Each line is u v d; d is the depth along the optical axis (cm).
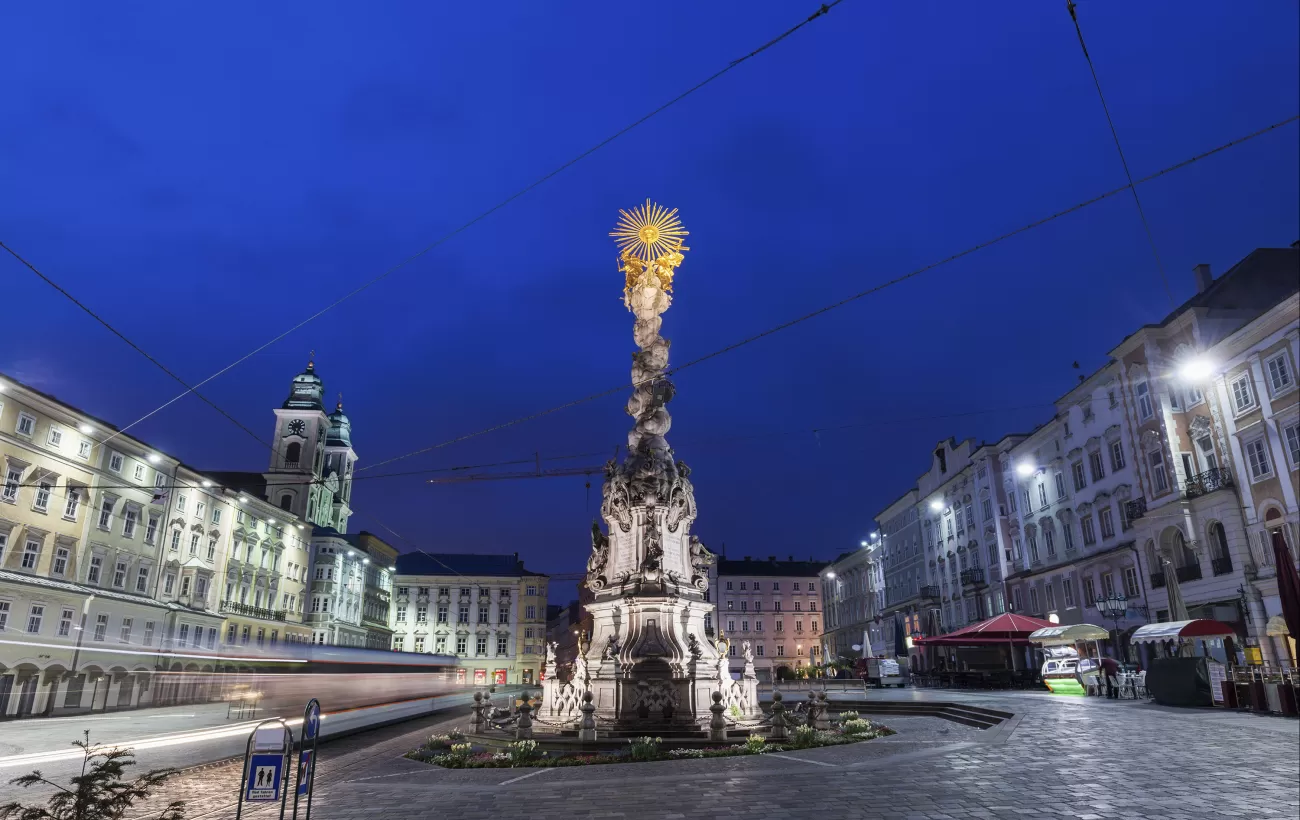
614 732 1498
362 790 1035
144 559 4281
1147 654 3247
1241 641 2738
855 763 1141
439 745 1511
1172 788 901
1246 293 3111
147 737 2155
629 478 1845
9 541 3403
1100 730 1449
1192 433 3080
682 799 905
